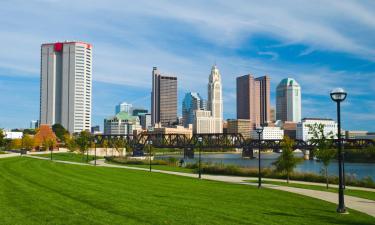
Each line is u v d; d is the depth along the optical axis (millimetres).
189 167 92500
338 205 31578
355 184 55219
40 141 191625
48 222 20688
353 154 174875
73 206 25516
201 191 38938
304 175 62531
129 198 30203
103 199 28891
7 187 34281
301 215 26344
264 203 31750
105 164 103500
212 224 21438
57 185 37562
